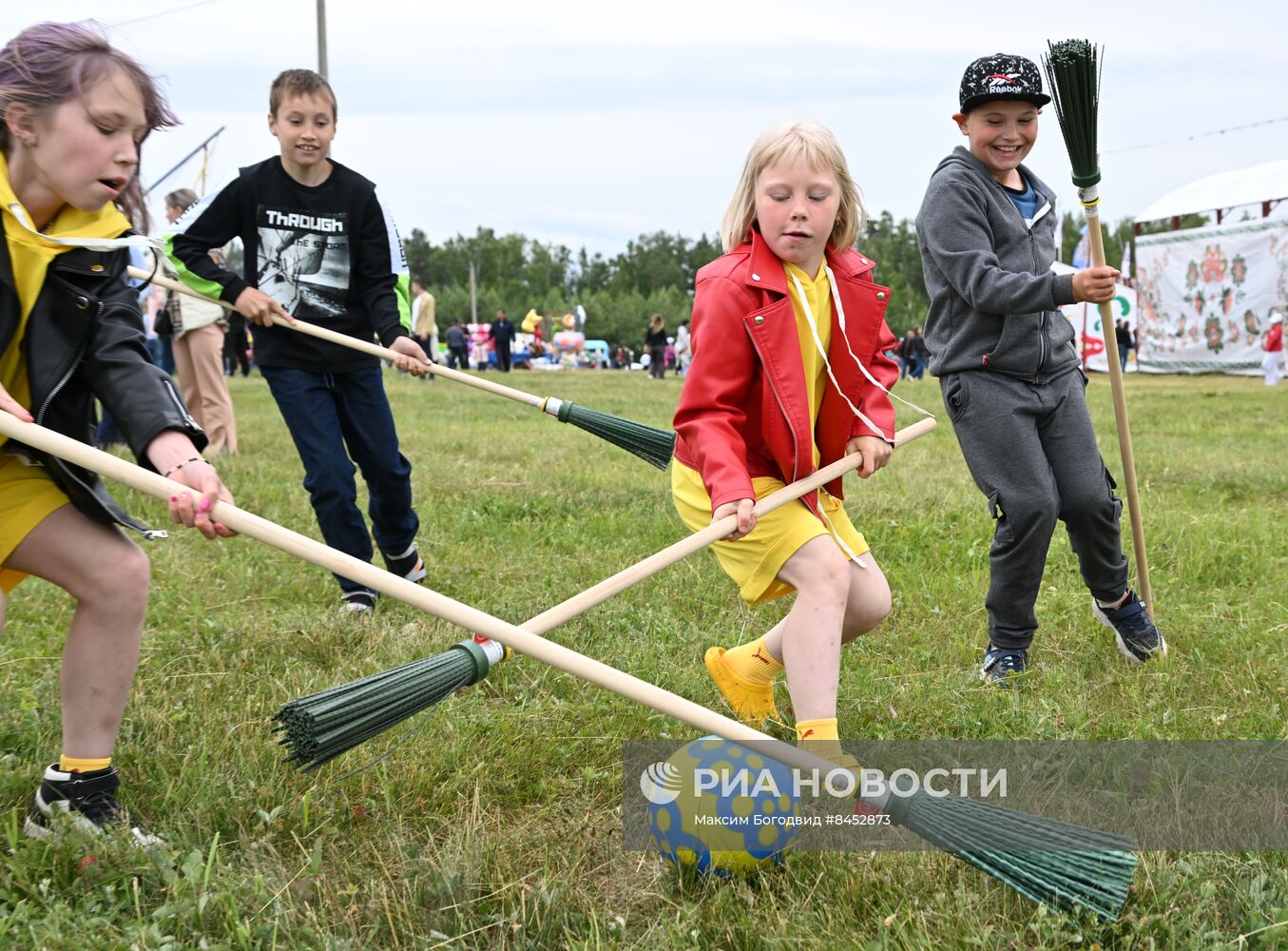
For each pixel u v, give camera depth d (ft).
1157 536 20.45
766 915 8.64
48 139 8.76
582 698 13.10
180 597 16.70
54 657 13.99
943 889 8.95
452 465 29.22
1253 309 90.12
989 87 13.46
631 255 427.33
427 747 11.37
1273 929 8.18
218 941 8.31
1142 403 53.83
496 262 388.57
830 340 11.31
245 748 11.30
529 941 8.36
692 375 11.01
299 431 16.46
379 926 8.57
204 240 16.35
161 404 9.05
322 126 16.30
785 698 13.24
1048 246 14.33
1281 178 86.53
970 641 15.17
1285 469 28.86
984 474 13.85
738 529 10.37
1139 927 8.26
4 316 8.91
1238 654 14.33
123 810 9.91
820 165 10.72
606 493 24.94
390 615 16.31
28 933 8.23
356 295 17.03
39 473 9.43
